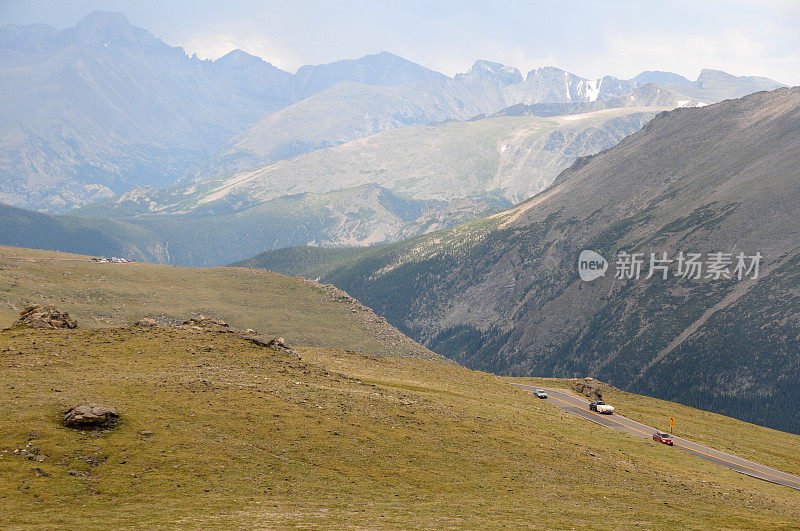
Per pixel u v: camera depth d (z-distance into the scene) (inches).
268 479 1969.7
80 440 1930.4
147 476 1822.1
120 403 2241.6
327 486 2001.7
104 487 1718.8
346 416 2664.9
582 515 1968.5
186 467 1920.5
